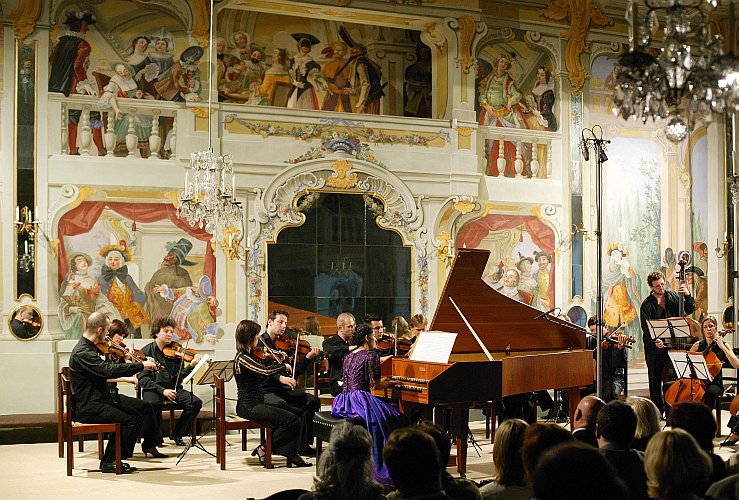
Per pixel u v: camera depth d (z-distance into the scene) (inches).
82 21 486.3
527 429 187.3
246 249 502.3
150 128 494.0
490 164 557.0
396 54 570.3
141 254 487.5
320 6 518.9
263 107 511.5
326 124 522.3
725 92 253.1
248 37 540.7
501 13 559.5
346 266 523.8
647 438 233.1
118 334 410.3
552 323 402.9
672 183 597.3
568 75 573.3
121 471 357.7
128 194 486.6
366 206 529.3
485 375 343.3
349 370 344.5
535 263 559.5
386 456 153.0
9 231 465.4
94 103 485.4
